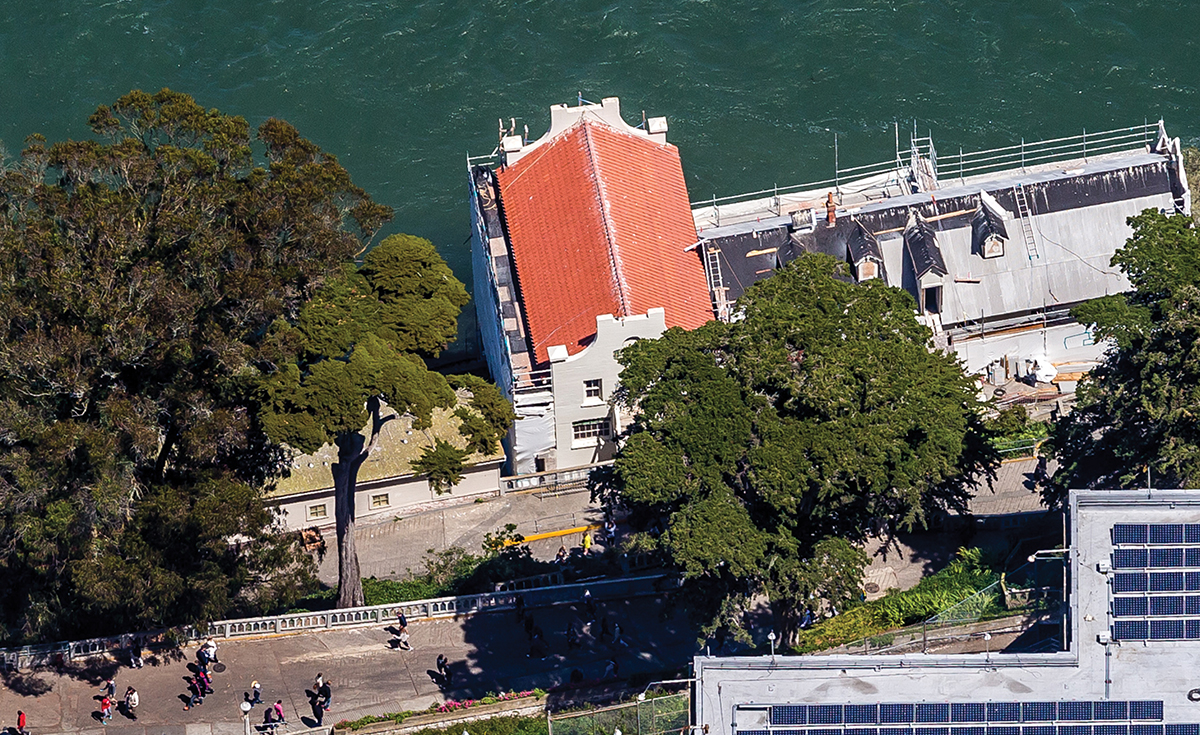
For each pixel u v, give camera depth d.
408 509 110.19
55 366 89.00
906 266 117.69
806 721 62.38
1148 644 61.84
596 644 95.50
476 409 102.44
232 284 93.19
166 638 93.12
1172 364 84.88
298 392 91.19
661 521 89.69
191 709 91.38
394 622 97.50
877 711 62.16
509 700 88.38
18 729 89.38
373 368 91.75
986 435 90.69
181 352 92.44
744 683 62.38
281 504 107.81
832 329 85.12
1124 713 62.00
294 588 96.75
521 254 116.38
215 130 100.44
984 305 117.81
